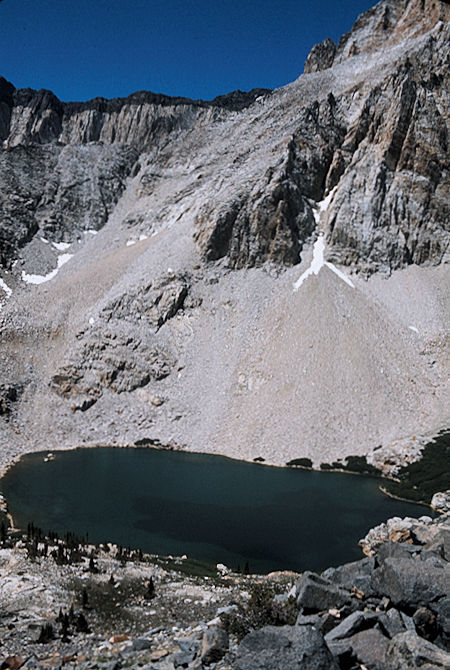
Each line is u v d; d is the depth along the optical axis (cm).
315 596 1312
